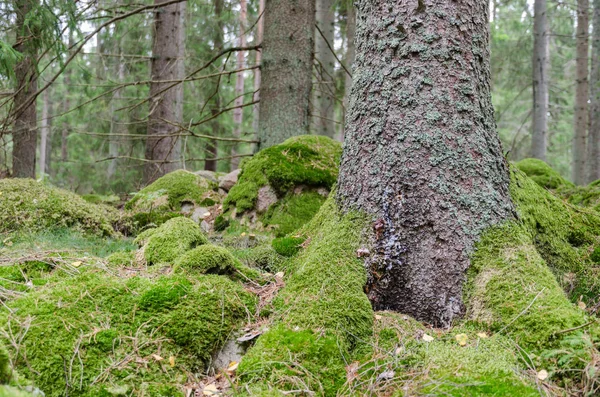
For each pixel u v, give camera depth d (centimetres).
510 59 1453
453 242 245
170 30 873
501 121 1844
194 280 253
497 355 199
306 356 202
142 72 1162
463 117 256
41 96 1762
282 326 221
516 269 232
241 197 463
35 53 633
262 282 281
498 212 255
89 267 285
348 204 278
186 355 214
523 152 1675
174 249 303
